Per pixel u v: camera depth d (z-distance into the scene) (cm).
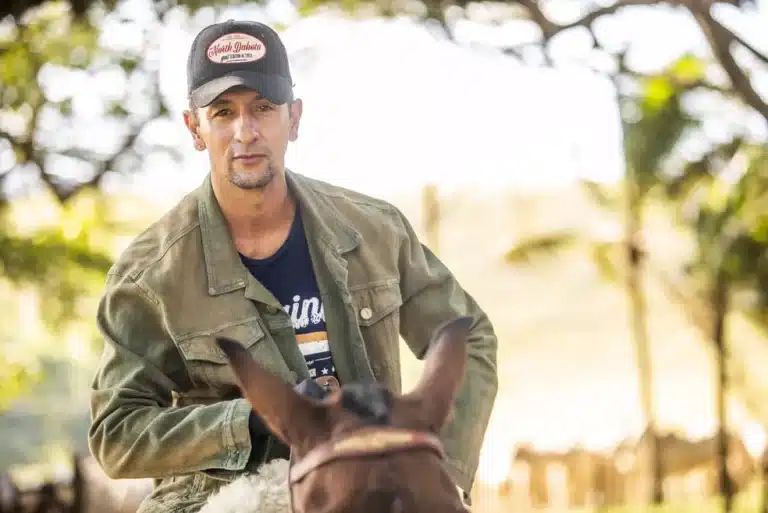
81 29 1472
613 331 5819
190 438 350
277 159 373
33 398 3500
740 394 2738
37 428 3553
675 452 2762
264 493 327
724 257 2280
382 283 397
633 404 4891
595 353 5588
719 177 2247
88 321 1752
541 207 4950
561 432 4534
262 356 372
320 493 257
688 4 1251
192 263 379
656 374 5047
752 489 2692
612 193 2430
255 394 273
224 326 374
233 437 344
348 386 278
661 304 4991
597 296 6197
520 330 5909
